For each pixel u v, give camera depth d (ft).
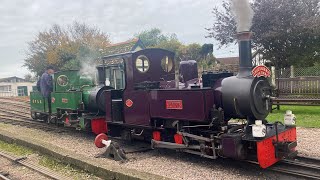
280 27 54.08
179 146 24.45
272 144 20.70
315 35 55.83
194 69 26.08
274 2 53.67
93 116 35.73
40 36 127.65
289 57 58.80
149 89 26.53
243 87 21.50
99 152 28.30
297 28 53.78
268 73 22.00
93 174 21.58
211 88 23.02
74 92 37.45
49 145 28.32
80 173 22.29
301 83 46.57
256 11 54.39
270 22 54.75
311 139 27.84
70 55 101.19
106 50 88.99
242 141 20.85
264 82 22.36
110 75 34.53
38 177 22.22
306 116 39.29
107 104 30.83
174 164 23.59
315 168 20.18
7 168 24.99
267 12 53.93
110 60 32.42
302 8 54.08
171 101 24.43
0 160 27.43
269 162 20.43
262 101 22.02
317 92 44.93
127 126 29.01
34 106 49.52
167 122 25.73
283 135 21.58
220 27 59.72
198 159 24.71
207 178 20.15
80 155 24.48
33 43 128.16
